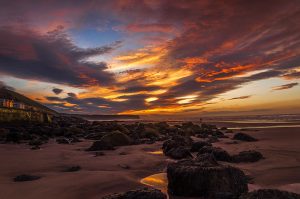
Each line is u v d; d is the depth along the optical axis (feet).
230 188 20.53
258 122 163.73
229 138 70.90
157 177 26.55
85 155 41.42
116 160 36.11
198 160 24.98
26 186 22.75
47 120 136.36
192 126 110.22
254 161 34.78
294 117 226.58
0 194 20.67
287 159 35.63
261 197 16.33
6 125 102.53
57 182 23.84
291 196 16.30
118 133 57.62
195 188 20.80
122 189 21.85
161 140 65.92
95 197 20.03
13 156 40.01
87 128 108.47
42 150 47.62
